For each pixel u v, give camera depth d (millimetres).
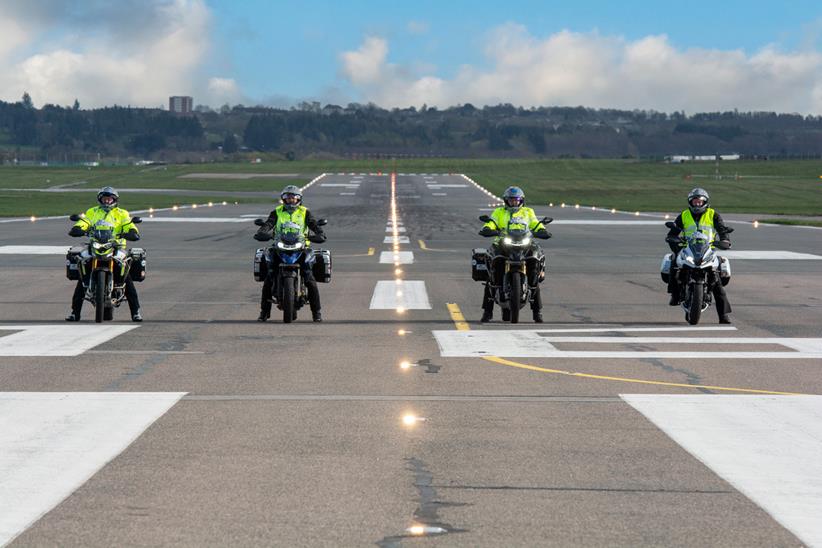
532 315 54781
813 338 45531
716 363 37875
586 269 85062
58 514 19250
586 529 18609
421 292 66438
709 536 18250
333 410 28938
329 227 157375
